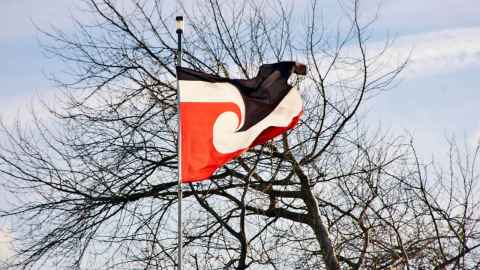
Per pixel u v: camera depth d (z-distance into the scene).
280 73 21.36
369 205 22.27
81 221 25.06
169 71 25.77
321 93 24.78
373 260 22.19
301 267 22.91
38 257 24.95
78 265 24.75
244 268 22.91
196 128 19.88
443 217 21.61
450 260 21.14
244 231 22.80
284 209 24.53
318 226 23.48
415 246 22.12
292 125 20.89
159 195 25.39
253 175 24.62
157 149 25.75
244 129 20.41
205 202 23.72
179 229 18.44
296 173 24.17
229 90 20.55
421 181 21.56
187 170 19.45
